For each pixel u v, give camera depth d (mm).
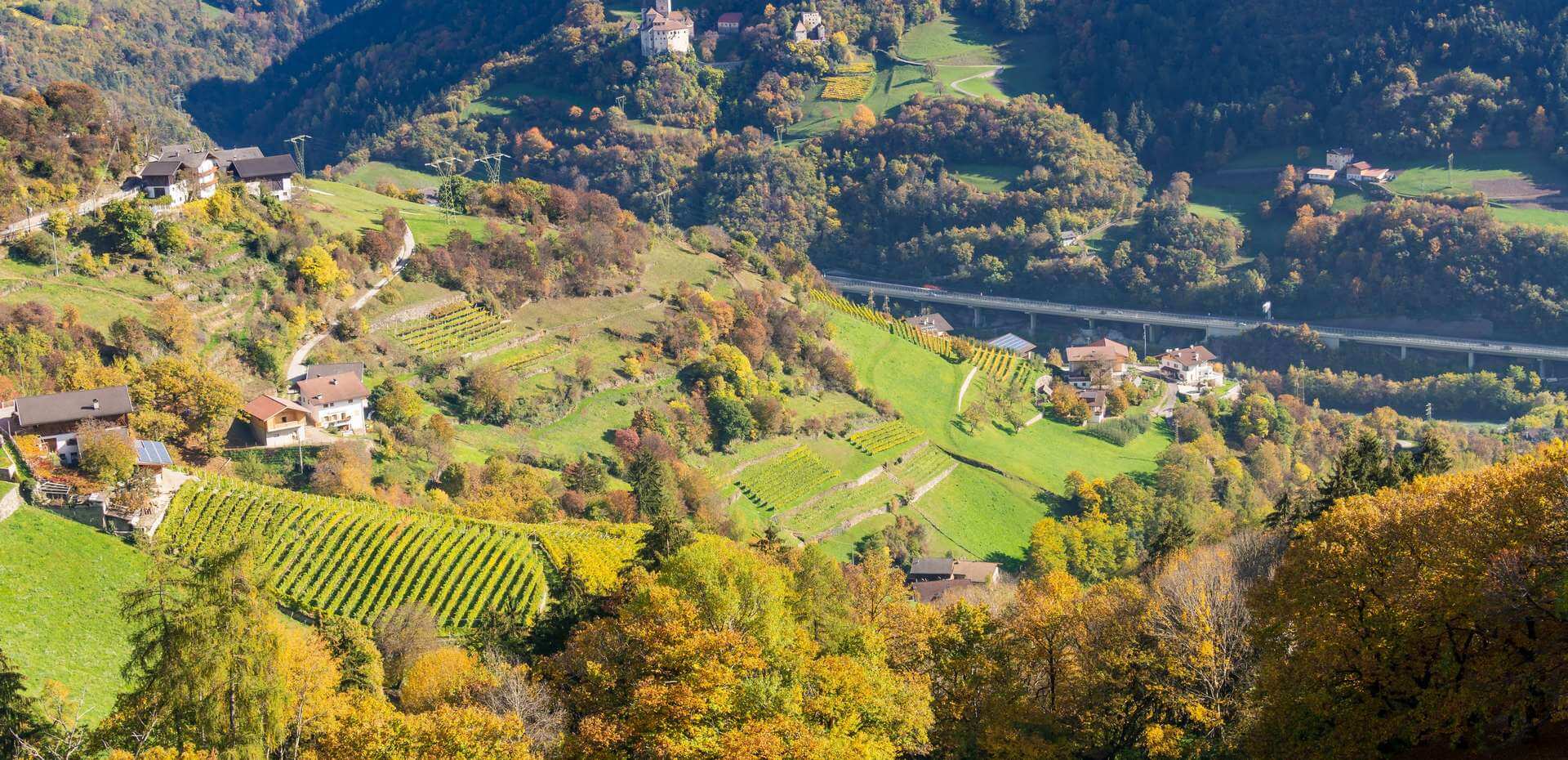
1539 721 70000
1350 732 73375
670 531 117000
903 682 87625
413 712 91188
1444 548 72750
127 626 103188
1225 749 81500
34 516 114188
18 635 96562
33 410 129625
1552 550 69562
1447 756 72000
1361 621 74750
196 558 119312
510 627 116062
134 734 70438
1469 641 71125
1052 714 86375
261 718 71812
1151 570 136375
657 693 74375
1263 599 81562
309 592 124312
